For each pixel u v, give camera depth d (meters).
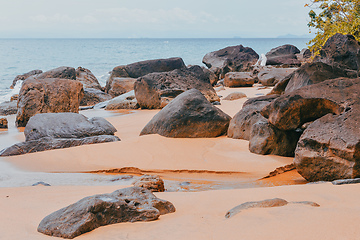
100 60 66.12
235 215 4.13
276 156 8.98
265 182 7.32
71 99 18.06
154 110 19.09
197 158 9.10
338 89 8.12
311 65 10.89
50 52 96.75
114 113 18.75
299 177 7.55
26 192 5.88
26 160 9.25
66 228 3.80
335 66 11.26
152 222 4.14
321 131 6.96
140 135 11.94
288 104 8.37
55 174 8.03
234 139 10.59
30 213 4.62
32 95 16.83
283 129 8.72
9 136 13.95
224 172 8.12
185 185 7.21
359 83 8.06
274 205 4.36
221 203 4.92
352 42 11.95
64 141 10.65
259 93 22.03
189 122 10.96
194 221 4.12
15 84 32.47
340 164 6.47
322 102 8.04
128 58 71.25
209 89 19.83
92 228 3.89
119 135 12.52
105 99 25.08
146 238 3.61
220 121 11.10
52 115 12.30
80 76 29.16
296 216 3.89
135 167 8.50
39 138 11.41
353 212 3.91
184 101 11.27
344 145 6.44
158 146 10.03
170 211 4.61
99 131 11.89
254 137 9.47
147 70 29.88
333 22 17.03
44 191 5.98
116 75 30.11
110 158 9.20
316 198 4.68
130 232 3.79
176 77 20.03
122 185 6.65
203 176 8.04
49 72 24.88
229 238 3.52
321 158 6.70
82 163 8.92
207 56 42.19
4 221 4.30
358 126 6.63
